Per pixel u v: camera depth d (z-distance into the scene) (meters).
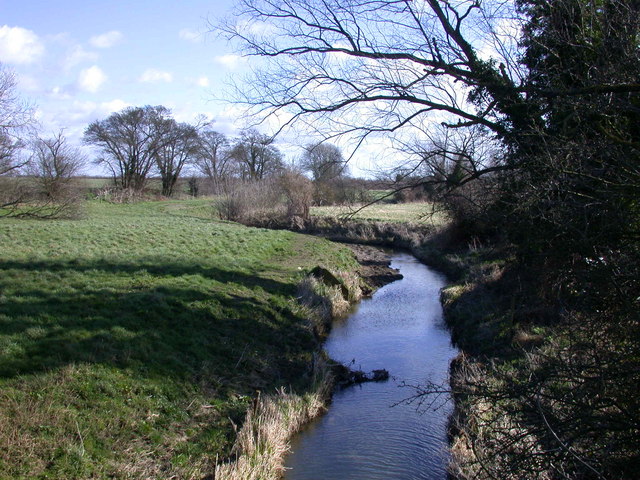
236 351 11.54
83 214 34.38
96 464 6.80
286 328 13.99
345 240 38.41
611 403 4.60
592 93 6.00
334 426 9.84
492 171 9.63
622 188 5.23
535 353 8.07
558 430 4.63
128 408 8.13
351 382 12.11
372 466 8.35
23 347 8.86
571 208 5.34
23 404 7.23
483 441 6.47
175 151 70.69
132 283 14.16
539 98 7.19
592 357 4.91
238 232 28.94
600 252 5.20
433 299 20.70
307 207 41.84
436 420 9.95
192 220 37.62
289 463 8.48
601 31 6.54
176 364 9.91
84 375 8.46
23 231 22.92
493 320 13.41
